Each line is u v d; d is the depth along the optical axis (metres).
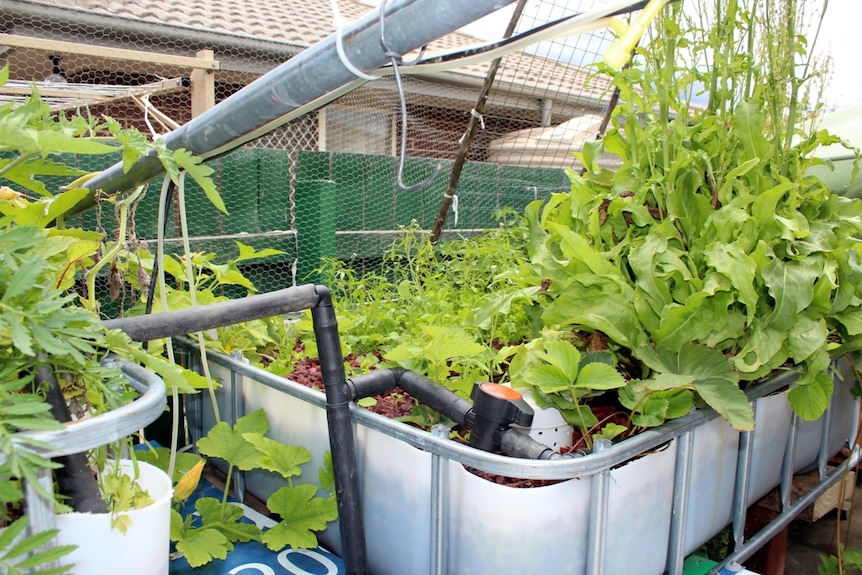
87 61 3.63
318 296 1.17
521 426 1.13
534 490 1.06
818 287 1.35
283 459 1.35
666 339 1.28
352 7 4.23
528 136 4.97
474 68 4.86
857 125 2.36
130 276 1.63
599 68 1.47
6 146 0.71
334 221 3.07
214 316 1.05
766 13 1.44
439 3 0.81
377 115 4.51
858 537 2.72
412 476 1.19
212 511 1.37
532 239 1.60
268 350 1.94
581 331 1.51
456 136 5.27
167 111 3.84
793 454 1.70
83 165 2.26
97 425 0.66
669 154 1.47
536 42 0.86
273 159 2.92
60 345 0.65
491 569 1.09
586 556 1.12
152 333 1.01
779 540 2.04
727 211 1.37
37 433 0.63
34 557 0.61
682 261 1.36
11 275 0.67
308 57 0.96
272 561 1.30
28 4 3.28
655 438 1.17
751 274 1.24
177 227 2.58
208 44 4.01
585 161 1.66
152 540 0.81
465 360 1.54
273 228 2.98
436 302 2.19
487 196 4.23
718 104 1.54
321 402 1.31
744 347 1.31
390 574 1.27
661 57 1.42
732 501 1.51
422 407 1.43
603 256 1.37
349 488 1.19
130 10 3.87
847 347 1.58
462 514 1.12
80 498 0.74
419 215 3.73
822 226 1.52
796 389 1.48
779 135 1.52
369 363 1.76
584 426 1.25
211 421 1.74
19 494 0.59
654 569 1.29
